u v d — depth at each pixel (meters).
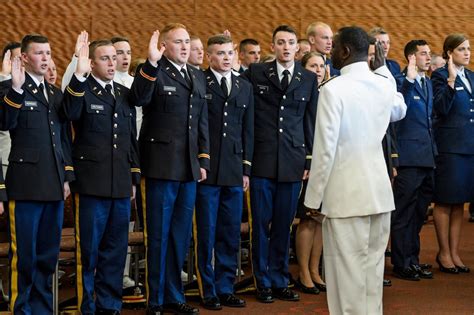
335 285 5.82
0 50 13.49
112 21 13.70
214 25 13.84
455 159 9.05
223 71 7.56
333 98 5.68
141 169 7.02
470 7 14.03
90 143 6.71
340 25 13.97
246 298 7.84
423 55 8.85
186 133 7.05
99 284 6.86
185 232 7.15
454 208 9.23
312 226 8.10
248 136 7.66
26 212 6.36
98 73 6.78
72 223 8.65
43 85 6.55
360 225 5.75
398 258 8.78
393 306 7.46
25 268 6.39
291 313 7.20
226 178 7.48
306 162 7.82
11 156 6.36
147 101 6.86
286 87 7.74
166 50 7.11
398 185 8.75
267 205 7.74
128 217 6.90
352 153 5.75
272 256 7.84
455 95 9.09
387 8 14.00
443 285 8.41
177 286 7.19
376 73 6.16
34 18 13.54
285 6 13.91
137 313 7.20
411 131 8.76
